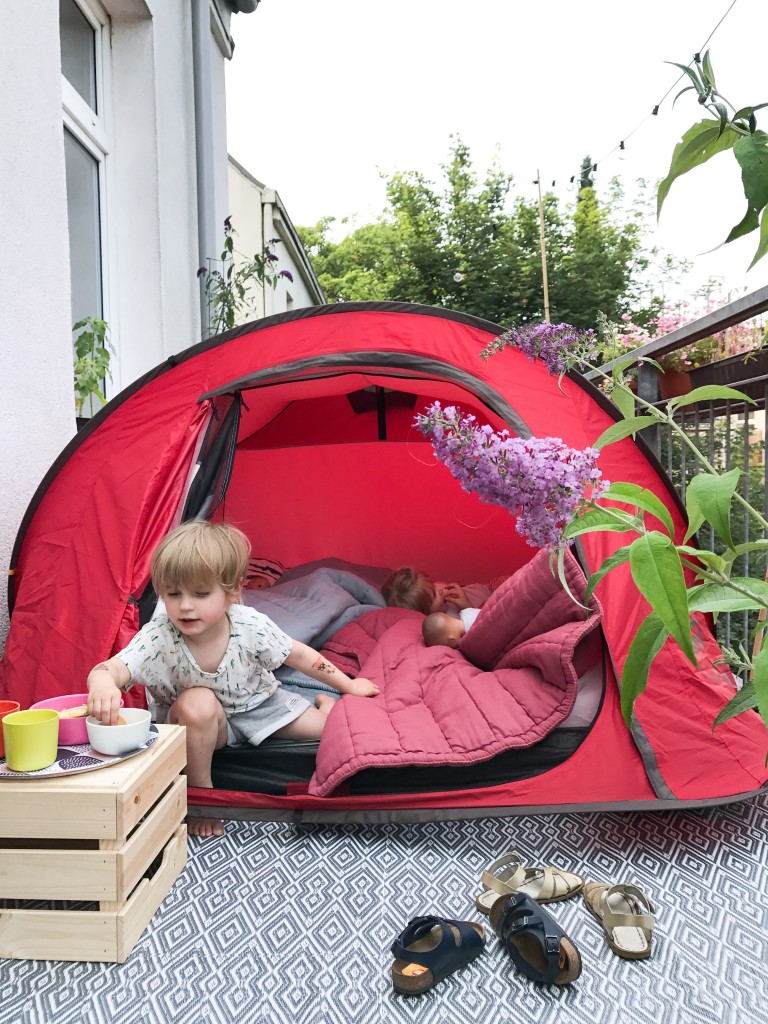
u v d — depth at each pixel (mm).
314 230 28375
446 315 2209
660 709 1872
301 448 4000
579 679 2000
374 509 3988
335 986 1273
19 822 1328
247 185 8266
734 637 2779
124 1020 1193
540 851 1752
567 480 925
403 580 3242
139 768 1430
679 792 1816
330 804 1853
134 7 3660
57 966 1328
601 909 1450
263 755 1946
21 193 2270
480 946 1346
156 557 1782
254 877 1638
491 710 1932
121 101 3783
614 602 1956
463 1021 1188
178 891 1579
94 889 1332
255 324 2240
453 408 998
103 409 2176
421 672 2266
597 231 18203
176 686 1925
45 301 2430
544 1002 1233
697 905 1516
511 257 19078
